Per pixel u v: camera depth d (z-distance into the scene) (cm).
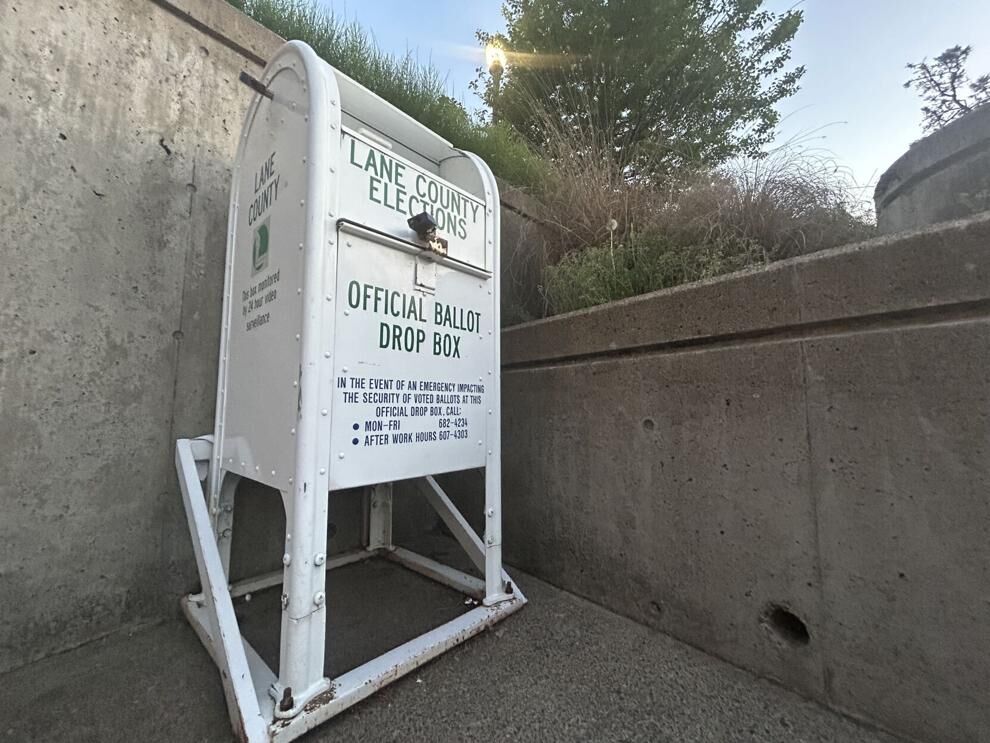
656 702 172
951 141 302
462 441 223
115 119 221
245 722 146
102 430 212
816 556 170
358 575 281
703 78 657
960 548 140
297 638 159
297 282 170
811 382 172
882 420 156
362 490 318
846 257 164
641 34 627
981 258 137
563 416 266
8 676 183
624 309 236
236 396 215
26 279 194
